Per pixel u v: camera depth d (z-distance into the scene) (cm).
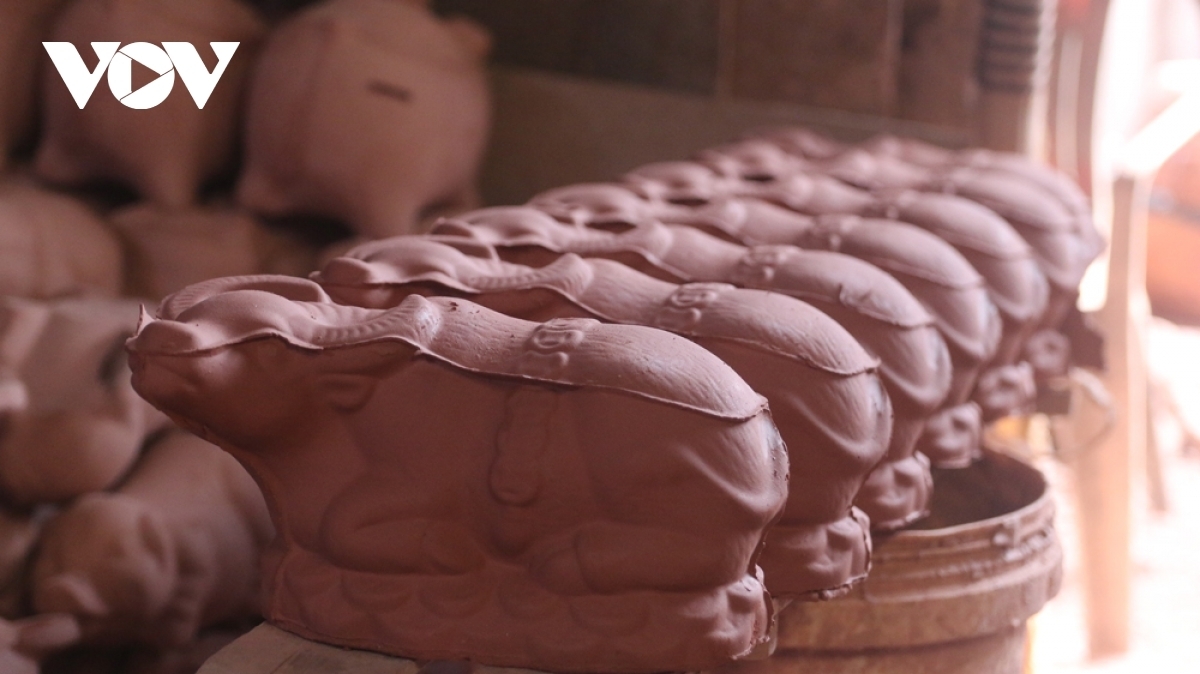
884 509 101
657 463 84
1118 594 221
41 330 125
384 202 175
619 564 85
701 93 223
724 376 86
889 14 205
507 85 238
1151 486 288
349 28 173
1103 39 215
